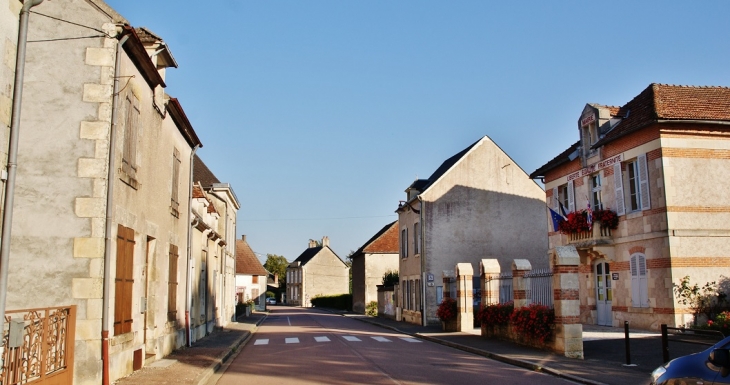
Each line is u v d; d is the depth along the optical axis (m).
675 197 18.75
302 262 91.44
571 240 23.66
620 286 21.14
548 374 12.82
